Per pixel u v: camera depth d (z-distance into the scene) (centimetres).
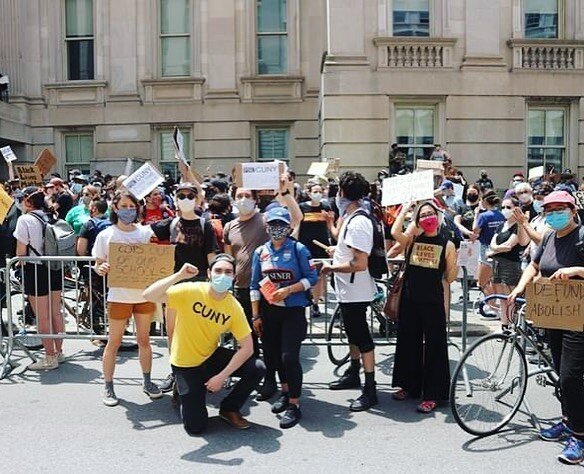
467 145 1784
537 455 511
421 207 618
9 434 555
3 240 880
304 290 590
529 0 1872
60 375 732
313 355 823
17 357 807
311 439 545
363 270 609
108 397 633
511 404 573
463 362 551
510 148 1798
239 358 551
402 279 638
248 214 688
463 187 1447
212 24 2150
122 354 828
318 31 2134
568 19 1870
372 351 629
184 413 555
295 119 2144
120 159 2098
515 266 874
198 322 547
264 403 641
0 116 1995
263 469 484
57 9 2205
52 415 602
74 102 2188
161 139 2192
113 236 647
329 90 1739
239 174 713
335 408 625
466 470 482
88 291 852
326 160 1745
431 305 613
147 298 564
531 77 1806
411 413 610
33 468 488
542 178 1503
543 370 578
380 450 521
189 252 660
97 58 2180
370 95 1744
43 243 768
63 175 2206
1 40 2161
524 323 580
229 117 2145
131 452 517
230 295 555
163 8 2188
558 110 1864
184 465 492
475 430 550
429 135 1798
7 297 743
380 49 1745
